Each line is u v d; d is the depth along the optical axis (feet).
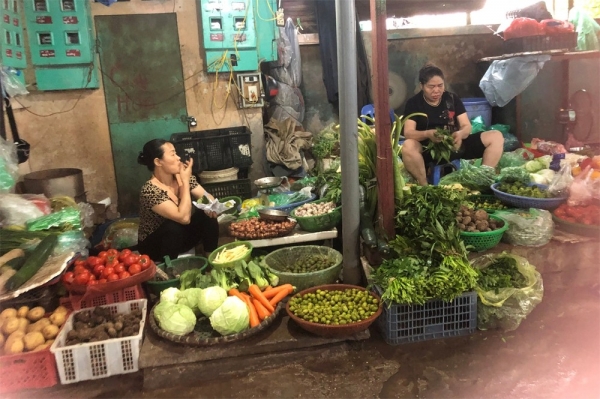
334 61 19.24
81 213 13.34
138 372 8.39
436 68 13.79
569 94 20.48
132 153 17.20
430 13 21.54
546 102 20.44
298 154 17.61
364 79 19.30
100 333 8.37
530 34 17.58
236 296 8.92
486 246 10.07
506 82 18.47
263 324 8.56
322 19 19.08
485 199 12.71
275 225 11.57
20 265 9.56
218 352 8.27
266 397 7.71
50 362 8.05
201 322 9.02
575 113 19.58
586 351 8.52
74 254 10.30
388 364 8.40
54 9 15.42
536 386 7.71
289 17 19.74
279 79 18.85
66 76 16.03
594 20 19.04
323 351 8.63
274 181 15.76
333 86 19.44
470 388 7.73
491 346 8.82
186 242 11.41
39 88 15.89
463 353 8.64
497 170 15.16
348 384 7.93
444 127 14.21
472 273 8.75
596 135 19.99
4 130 13.03
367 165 10.82
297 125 18.99
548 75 20.16
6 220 11.21
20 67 15.14
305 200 13.79
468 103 19.29
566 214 11.09
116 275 9.07
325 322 8.38
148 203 10.64
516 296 9.05
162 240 10.96
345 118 9.51
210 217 11.65
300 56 19.60
